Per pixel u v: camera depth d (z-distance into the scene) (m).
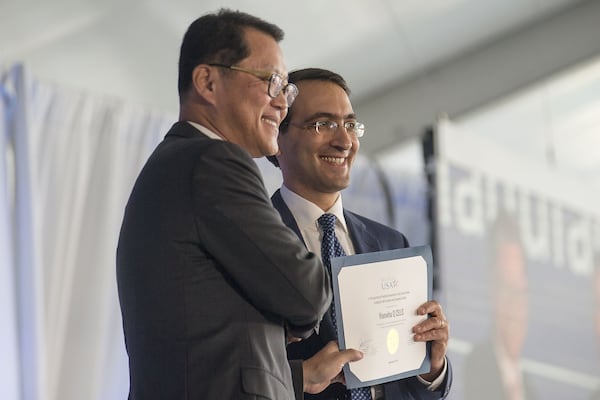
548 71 9.59
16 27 5.84
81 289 5.41
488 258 7.65
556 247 8.48
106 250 5.52
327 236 3.57
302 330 2.82
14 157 5.12
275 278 2.68
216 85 3.02
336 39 7.97
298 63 8.15
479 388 7.32
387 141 9.59
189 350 2.66
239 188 2.74
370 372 3.21
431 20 8.43
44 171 5.39
